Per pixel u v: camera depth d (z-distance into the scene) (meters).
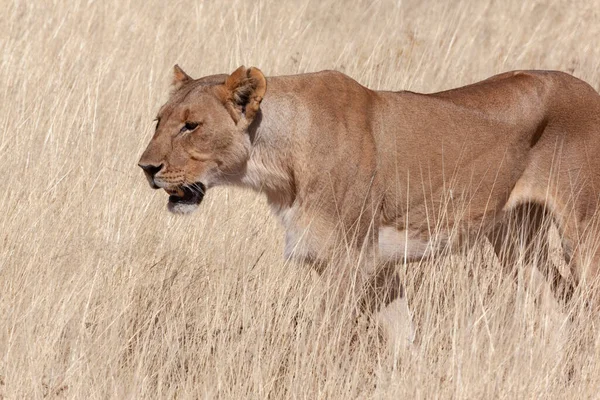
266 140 9.45
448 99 10.31
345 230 9.58
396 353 8.95
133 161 12.17
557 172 10.28
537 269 10.71
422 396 8.45
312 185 9.43
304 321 9.47
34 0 16.03
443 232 10.23
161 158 9.25
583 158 10.27
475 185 10.22
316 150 9.40
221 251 10.66
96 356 8.87
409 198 10.00
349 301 9.48
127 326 9.49
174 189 9.36
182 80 9.95
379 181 9.80
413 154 9.95
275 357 9.05
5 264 9.91
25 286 9.57
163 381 8.91
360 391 8.96
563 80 10.45
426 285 10.17
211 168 9.41
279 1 17.30
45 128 12.67
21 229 10.37
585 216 10.29
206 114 9.27
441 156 10.07
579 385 8.84
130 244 10.41
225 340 9.20
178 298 9.97
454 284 9.82
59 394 8.46
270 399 8.84
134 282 9.88
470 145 10.16
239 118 9.32
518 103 10.29
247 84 9.20
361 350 9.16
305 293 9.94
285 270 10.17
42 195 10.95
